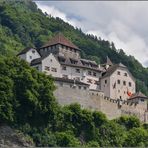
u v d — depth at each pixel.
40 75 158.75
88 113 163.88
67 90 172.50
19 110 150.75
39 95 154.00
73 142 153.38
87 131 161.75
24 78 153.75
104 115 167.88
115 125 170.88
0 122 146.88
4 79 150.62
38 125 152.62
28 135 149.75
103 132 165.00
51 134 153.38
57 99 168.50
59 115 158.25
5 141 145.75
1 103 146.75
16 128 148.75
